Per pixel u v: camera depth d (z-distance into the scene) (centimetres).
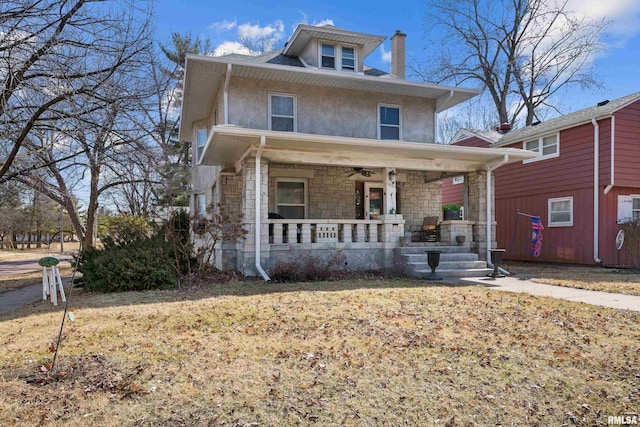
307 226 1095
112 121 968
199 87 1286
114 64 954
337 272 1072
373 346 454
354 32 1349
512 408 320
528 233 1717
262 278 966
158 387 351
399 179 1452
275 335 495
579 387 354
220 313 599
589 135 1473
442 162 1234
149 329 521
